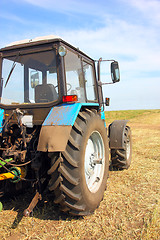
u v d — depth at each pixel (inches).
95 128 127.5
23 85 130.1
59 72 118.9
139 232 99.9
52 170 101.7
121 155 188.9
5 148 126.5
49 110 119.8
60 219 111.5
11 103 131.3
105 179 139.2
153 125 681.0
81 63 148.3
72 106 112.3
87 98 155.1
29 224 108.8
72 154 104.7
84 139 111.2
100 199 126.5
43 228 105.0
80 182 105.6
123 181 167.3
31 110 123.3
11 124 125.3
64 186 102.8
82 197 107.0
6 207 127.7
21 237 98.7
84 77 152.8
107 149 146.3
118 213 117.7
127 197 137.5
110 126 192.2
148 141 353.4
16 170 111.5
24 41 131.3
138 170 193.9
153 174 180.7
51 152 103.0
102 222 108.7
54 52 121.8
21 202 133.2
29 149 119.3
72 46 132.9
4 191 125.3
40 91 126.3
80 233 100.1
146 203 128.5
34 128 128.5
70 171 103.8
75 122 111.0
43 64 124.6
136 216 113.7
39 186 112.0
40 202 129.9
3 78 133.5
